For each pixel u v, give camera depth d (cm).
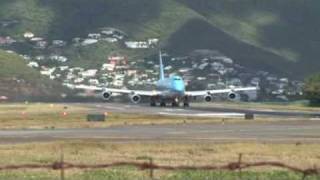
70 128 19575
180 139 15025
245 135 16450
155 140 14675
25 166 7581
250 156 11219
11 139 15162
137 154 11512
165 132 17625
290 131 18038
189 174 7875
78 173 8181
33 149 12331
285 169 8656
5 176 7750
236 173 8006
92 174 8056
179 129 18925
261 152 11931
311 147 12875
